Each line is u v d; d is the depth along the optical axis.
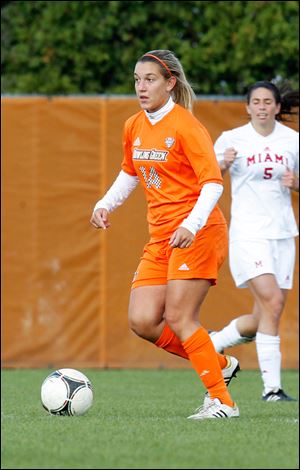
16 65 49.06
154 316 24.11
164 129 23.28
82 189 42.03
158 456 18.42
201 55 47.22
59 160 42.12
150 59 23.25
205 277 23.41
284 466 17.80
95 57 48.06
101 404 29.88
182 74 23.70
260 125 32.12
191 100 23.98
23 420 23.66
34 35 48.28
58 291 42.22
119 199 25.45
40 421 23.16
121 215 42.09
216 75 48.44
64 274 42.19
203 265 23.36
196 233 22.77
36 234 42.16
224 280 42.00
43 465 17.70
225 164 31.50
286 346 42.06
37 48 48.22
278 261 32.38
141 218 42.06
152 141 23.45
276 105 32.19
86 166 42.03
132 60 48.31
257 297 31.86
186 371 42.59
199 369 23.92
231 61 47.22
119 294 42.22
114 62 48.78
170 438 20.31
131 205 42.09
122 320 42.31
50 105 42.03
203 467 17.59
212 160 22.86
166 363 42.81
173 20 47.97
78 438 20.27
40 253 42.16
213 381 24.00
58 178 42.12
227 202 41.94
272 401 31.62
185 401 31.36
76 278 42.16
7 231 42.16
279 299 31.67
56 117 42.03
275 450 19.19
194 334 23.61
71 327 42.28
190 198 23.55
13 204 42.16
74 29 47.81
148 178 23.81
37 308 42.28
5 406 29.39
